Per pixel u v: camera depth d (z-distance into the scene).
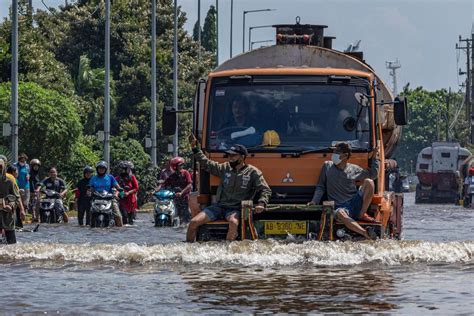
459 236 43.16
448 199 122.88
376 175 30.48
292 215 30.38
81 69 110.00
